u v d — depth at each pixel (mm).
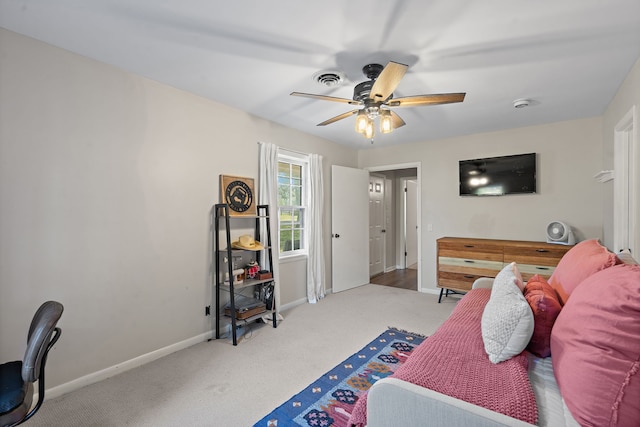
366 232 5430
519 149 4172
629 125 2695
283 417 1931
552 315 1463
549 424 1044
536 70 2475
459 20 1830
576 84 2756
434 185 4852
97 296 2373
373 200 6215
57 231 2176
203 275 3115
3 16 1820
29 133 2053
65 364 2209
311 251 4391
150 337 2693
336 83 2725
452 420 1038
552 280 1972
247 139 3557
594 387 975
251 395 2160
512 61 2326
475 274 4027
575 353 1079
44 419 1916
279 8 1741
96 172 2367
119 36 2037
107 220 2428
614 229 2990
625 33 1965
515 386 1192
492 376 1271
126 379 2381
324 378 2367
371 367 2525
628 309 965
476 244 4012
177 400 2109
